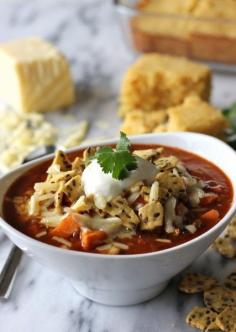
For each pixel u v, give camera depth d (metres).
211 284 0.59
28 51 0.91
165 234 0.54
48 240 0.54
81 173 0.58
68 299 0.59
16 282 0.61
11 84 0.91
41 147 0.79
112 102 0.92
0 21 1.17
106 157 0.56
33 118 0.88
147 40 1.02
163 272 0.54
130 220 0.54
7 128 0.87
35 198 0.56
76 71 1.00
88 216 0.54
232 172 0.61
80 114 0.90
